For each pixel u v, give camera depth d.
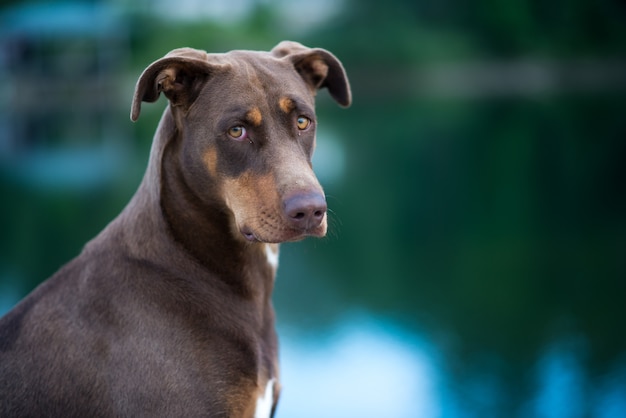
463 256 12.34
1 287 10.48
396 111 37.94
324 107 41.22
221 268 4.10
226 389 3.82
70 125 35.50
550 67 56.53
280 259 12.66
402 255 12.53
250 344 3.97
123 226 4.14
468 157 23.00
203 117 4.10
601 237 13.09
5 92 44.41
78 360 3.78
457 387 7.60
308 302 10.24
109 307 3.87
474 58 58.12
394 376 7.76
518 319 9.30
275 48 4.71
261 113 4.04
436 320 9.42
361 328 9.12
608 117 31.44
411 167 21.47
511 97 43.81
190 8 55.66
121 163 23.28
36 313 3.94
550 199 16.47
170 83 4.14
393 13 59.12
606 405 7.18
